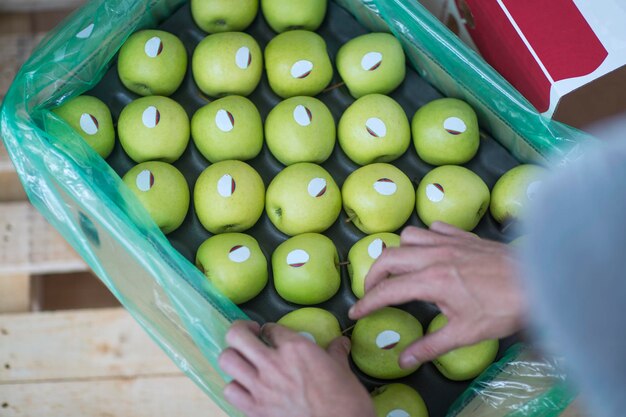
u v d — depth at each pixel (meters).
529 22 0.75
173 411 0.83
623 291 0.32
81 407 0.83
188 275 0.65
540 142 0.74
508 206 0.73
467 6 0.80
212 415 0.83
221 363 0.57
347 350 0.64
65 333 0.85
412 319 0.70
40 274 1.04
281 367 0.55
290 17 0.77
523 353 0.67
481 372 0.69
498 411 0.66
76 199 0.66
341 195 0.75
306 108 0.74
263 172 0.77
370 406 0.56
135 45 0.75
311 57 0.76
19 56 0.92
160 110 0.73
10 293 0.91
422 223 0.76
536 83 0.75
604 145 0.34
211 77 0.75
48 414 0.82
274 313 0.72
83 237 0.69
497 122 0.75
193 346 0.68
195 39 0.80
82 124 0.71
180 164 0.77
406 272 0.59
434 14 0.89
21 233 0.90
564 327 0.34
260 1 0.81
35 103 0.70
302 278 0.70
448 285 0.56
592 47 0.73
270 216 0.74
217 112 0.73
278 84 0.77
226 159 0.75
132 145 0.73
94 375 0.84
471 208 0.73
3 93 0.90
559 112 0.75
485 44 0.81
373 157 0.75
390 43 0.76
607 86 0.74
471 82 0.75
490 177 0.77
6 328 0.85
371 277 0.61
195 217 0.75
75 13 0.73
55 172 0.65
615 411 0.35
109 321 0.86
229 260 0.69
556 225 0.33
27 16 0.96
